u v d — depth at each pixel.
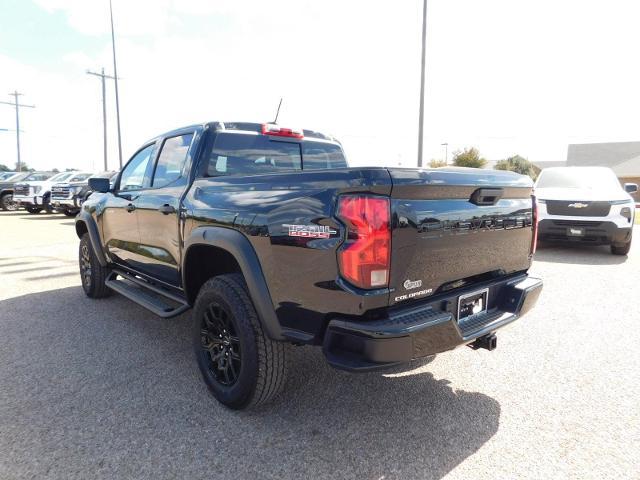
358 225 2.14
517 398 3.08
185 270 3.28
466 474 2.29
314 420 2.80
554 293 5.70
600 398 3.08
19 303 5.37
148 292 4.69
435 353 2.36
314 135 4.42
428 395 3.12
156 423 2.76
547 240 8.39
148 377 3.40
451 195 2.49
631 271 6.96
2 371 3.49
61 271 7.25
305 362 3.66
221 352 2.99
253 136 3.78
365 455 2.45
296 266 2.38
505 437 2.62
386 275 2.20
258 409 2.93
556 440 2.59
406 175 2.24
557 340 4.13
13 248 9.65
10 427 2.72
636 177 52.12
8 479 2.25
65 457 2.43
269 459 2.41
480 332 2.60
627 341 4.10
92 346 4.01
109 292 5.58
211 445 2.54
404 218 2.24
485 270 2.83
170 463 2.38
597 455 2.45
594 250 9.02
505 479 2.25
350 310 2.20
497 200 2.84
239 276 2.89
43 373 3.46
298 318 2.44
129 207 4.27
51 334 4.31
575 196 8.16
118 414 2.87
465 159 40.81
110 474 2.29
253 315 2.67
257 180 2.69
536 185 9.41
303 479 2.25
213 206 2.96
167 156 3.94
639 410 2.92
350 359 2.25
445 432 2.67
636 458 2.42
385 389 3.21
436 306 2.49
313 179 2.35
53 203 17.45
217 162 3.51
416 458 2.42
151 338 4.21
